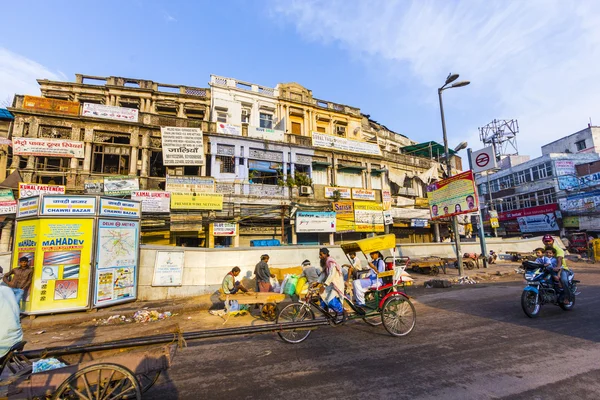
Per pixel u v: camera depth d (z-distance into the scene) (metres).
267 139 19.14
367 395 3.45
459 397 3.33
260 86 22.05
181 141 16.66
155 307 8.56
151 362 3.23
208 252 10.91
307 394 3.52
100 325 7.35
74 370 2.97
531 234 31.67
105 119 15.91
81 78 18.64
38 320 7.26
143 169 16.33
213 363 4.57
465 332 5.72
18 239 8.26
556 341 5.06
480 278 13.68
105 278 8.52
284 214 17.38
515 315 6.88
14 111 14.79
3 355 3.35
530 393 3.38
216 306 9.11
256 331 4.61
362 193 21.27
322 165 21.19
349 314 5.84
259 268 8.63
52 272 7.84
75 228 8.20
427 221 23.58
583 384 3.55
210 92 20.44
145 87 19.45
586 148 34.75
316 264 12.82
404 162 25.28
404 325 5.87
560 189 31.14
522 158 40.16
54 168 15.32
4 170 15.55
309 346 5.23
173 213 15.77
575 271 15.34
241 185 17.45
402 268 6.36
